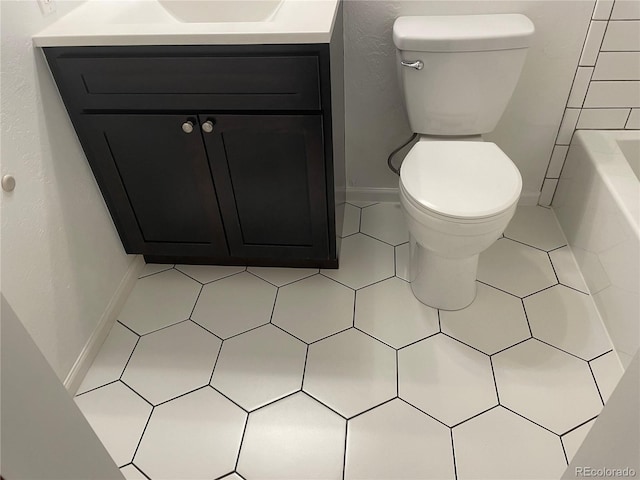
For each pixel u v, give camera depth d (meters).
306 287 1.77
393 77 1.81
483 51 1.53
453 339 1.57
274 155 1.48
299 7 1.39
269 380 1.49
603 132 1.84
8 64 1.22
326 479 1.26
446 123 1.71
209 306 1.72
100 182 1.60
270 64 1.30
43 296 1.35
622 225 1.48
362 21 1.69
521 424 1.35
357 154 2.03
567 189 1.92
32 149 1.30
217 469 1.29
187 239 1.73
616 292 1.51
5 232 1.21
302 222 1.64
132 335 1.64
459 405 1.40
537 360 1.50
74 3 1.46
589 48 1.67
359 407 1.41
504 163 1.50
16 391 0.72
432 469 1.27
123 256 1.77
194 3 1.59
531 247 1.89
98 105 1.43
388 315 1.66
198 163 1.53
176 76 1.35
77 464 0.90
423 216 1.38
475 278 1.65
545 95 1.81
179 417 1.41
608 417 0.87
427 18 1.63
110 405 1.44
